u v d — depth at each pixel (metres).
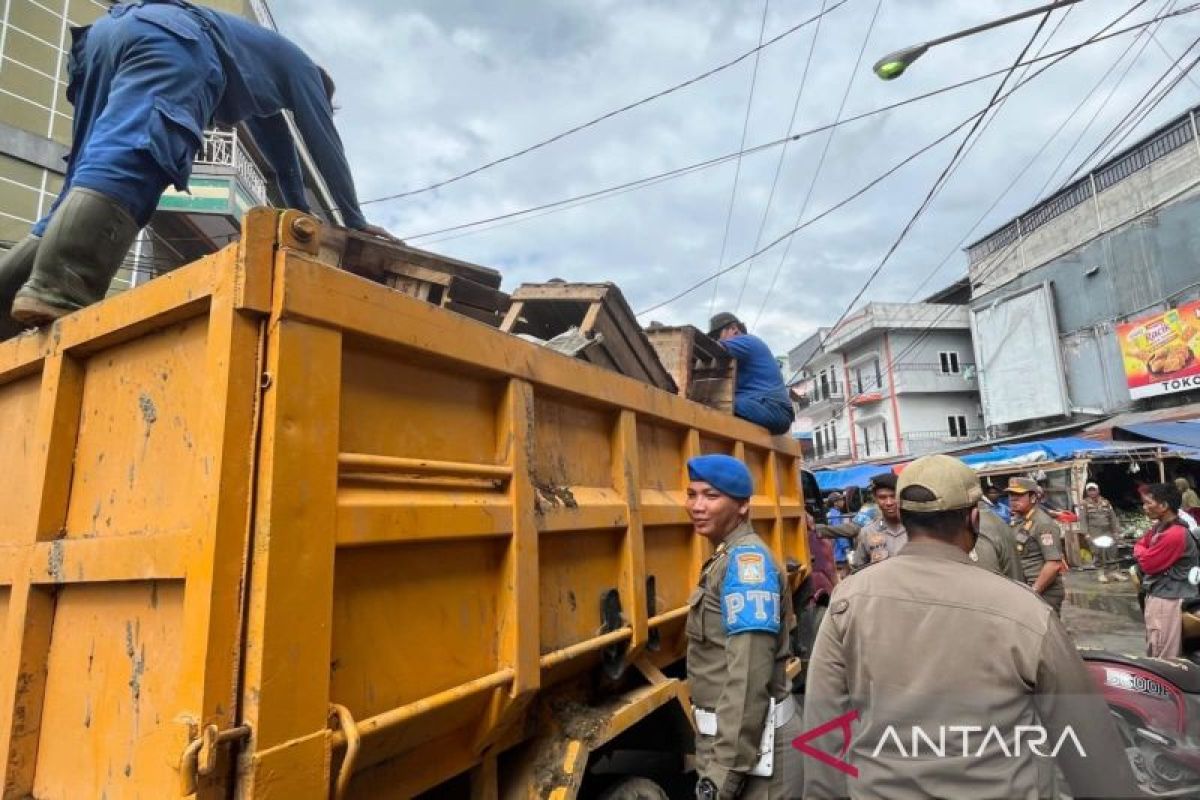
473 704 1.78
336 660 1.43
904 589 1.71
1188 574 5.34
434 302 2.98
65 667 1.63
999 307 25.86
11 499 1.88
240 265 1.35
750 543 2.44
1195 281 18.98
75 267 2.02
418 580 1.66
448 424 1.85
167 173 2.32
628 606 2.50
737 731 2.16
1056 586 5.90
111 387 1.71
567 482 2.32
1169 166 20.02
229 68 2.83
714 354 4.59
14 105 10.58
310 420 1.39
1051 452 16.62
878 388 32.56
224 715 1.21
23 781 1.62
